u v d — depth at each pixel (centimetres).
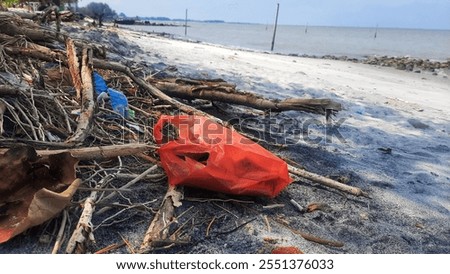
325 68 1514
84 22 1479
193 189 346
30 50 487
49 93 405
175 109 525
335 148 531
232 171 329
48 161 295
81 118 372
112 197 306
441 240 336
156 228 287
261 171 336
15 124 359
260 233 307
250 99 554
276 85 876
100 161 353
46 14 774
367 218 355
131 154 344
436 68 2056
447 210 390
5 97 370
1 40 507
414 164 505
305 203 366
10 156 281
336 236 321
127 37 1259
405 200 401
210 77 828
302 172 402
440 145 597
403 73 1772
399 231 341
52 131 369
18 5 1614
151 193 338
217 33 6081
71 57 463
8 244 259
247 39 4528
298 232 315
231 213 326
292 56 2205
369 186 424
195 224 305
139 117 482
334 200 380
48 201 254
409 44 5222
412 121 725
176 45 1450
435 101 1017
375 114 756
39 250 258
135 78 535
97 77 489
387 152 540
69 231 272
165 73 772
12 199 278
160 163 376
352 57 2711
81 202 289
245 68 1068
